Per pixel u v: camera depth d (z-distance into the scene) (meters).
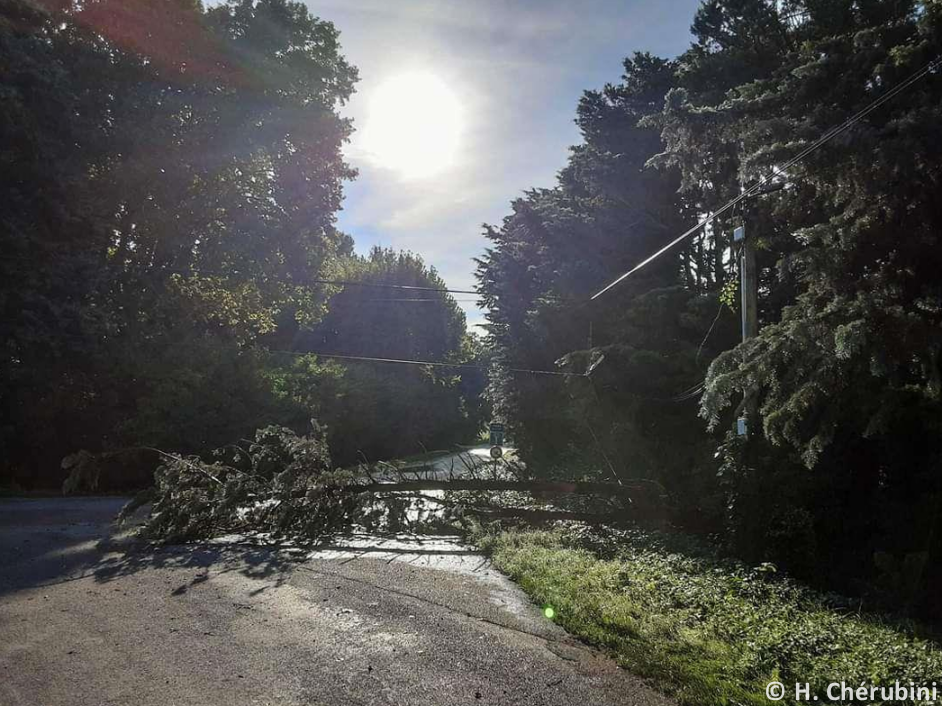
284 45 30.33
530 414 22.94
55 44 23.56
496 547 11.51
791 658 5.72
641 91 24.12
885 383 9.58
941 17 9.41
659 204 22.05
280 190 32.19
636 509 13.27
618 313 20.17
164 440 24.41
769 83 14.06
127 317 24.80
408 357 53.44
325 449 13.75
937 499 11.32
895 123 8.68
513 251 26.09
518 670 5.73
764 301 16.86
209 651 6.17
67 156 22.03
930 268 9.07
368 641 6.50
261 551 11.44
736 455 12.14
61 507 17.59
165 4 25.88
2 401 21.78
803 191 10.54
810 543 11.34
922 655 5.92
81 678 5.48
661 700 5.14
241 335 32.19
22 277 20.34
